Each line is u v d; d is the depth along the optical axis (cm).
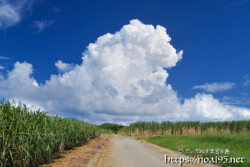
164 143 1984
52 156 1156
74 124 1805
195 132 4281
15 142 805
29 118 919
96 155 1334
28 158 825
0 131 727
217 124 4066
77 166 937
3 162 741
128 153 1466
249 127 3609
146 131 4938
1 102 791
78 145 1822
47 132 1052
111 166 980
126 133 5884
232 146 1377
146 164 1026
